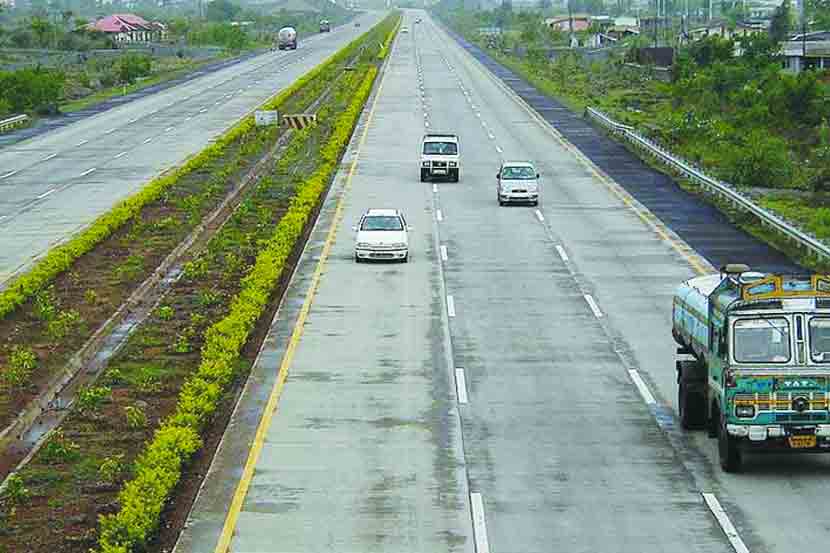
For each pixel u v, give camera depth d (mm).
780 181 69562
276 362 35125
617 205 62375
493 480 25844
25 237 55000
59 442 27562
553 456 27344
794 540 22500
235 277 46438
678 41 174125
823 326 25016
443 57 173375
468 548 22328
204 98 120188
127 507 22781
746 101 99375
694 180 68375
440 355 35875
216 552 22266
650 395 31969
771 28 164625
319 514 24016
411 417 30141
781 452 25406
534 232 55531
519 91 125562
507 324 39531
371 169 74000
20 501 24828
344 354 35969
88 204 63281
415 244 52875
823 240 49750
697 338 28750
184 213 60125
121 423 29812
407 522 23578
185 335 37781
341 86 121375
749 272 28484
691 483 25578
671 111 106750
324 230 55656
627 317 40438
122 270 47312
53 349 37031
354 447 27953
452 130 93500
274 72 149500
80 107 116188
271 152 82188
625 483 25594
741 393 25141
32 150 86062
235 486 25594
